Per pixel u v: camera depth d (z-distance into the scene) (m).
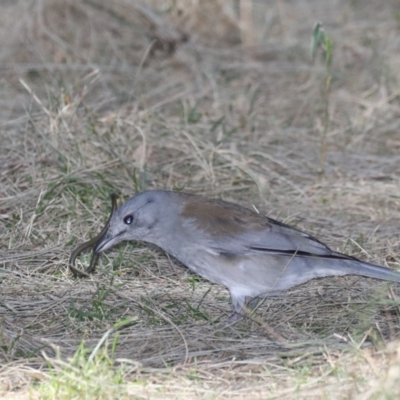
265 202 13.73
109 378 8.62
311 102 17.69
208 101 17.67
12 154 14.43
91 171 13.79
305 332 10.03
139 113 15.66
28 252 12.04
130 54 19.55
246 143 15.62
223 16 21.00
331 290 11.23
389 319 10.13
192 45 19.86
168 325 10.31
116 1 20.30
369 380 8.45
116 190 13.44
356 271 10.23
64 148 14.37
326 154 15.62
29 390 8.52
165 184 13.98
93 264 11.17
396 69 18.73
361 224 13.16
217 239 10.30
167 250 10.62
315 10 22.19
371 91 17.91
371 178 14.75
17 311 10.64
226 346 9.73
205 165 14.32
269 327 10.08
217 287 11.41
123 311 10.68
